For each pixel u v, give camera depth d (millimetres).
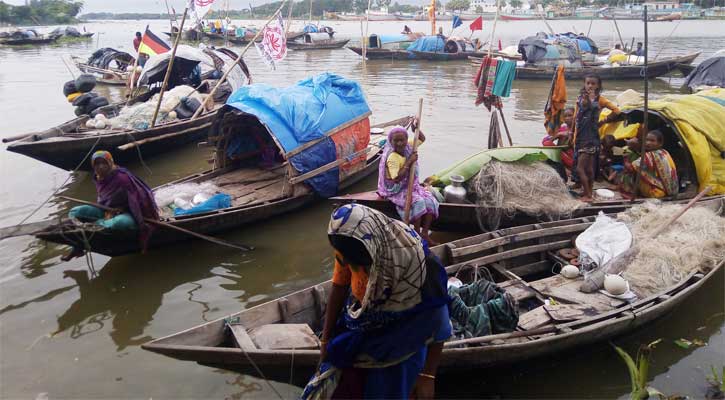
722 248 5691
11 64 24578
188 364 4539
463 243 5617
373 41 27531
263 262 6445
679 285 4957
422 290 2379
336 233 2299
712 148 7203
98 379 4324
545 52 20391
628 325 4520
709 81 17297
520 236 5777
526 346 4020
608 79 19969
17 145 8219
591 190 7133
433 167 9969
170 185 7781
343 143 8195
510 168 6957
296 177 7523
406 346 2428
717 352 4645
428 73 22312
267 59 11023
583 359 4578
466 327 4234
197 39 35875
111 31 67500
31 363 4527
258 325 4113
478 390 4250
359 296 2475
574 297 4855
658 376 4328
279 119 7535
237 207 7133
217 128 8445
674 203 6664
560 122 8258
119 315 5312
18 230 5422
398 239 2314
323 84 8586
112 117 11391
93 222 5832
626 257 5250
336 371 2559
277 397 4133
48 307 5422
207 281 6008
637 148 7105
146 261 6414
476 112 14461
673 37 36906
